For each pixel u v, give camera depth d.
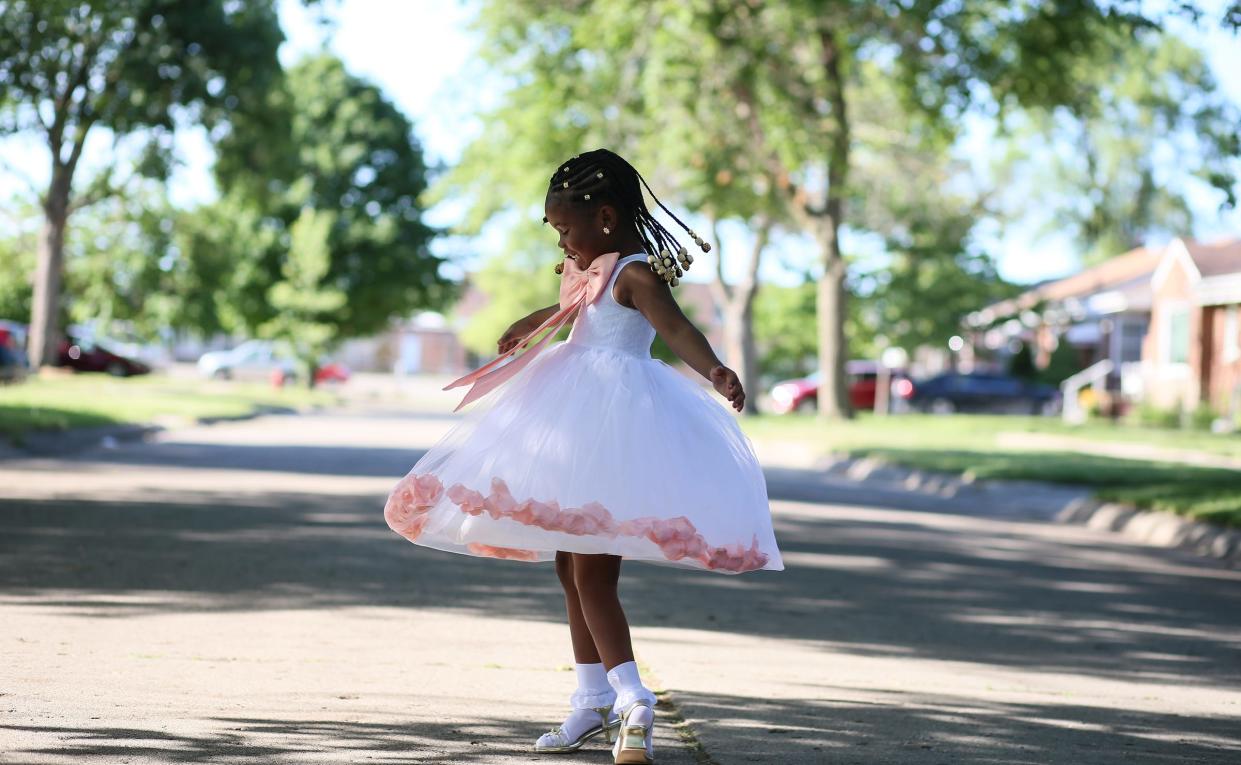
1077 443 25.55
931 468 18.50
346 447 21.02
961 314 46.41
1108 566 10.45
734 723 4.58
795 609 7.50
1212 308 35.09
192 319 45.75
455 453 3.96
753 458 4.12
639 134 27.81
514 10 28.00
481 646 5.85
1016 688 5.57
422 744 4.08
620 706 3.90
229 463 16.84
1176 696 5.62
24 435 17.55
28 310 50.38
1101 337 48.03
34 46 31.83
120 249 42.19
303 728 4.20
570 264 4.20
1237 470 17.55
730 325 39.91
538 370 4.04
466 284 53.44
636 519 3.78
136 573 7.58
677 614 7.11
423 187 51.66
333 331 47.31
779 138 26.39
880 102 34.47
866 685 5.42
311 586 7.41
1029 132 42.09
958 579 9.19
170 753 3.81
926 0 24.03
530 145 29.92
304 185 50.19
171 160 35.06
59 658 5.14
